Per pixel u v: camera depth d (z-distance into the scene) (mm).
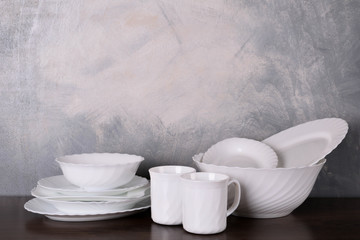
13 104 1329
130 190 1127
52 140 1338
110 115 1335
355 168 1353
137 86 1329
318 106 1335
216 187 981
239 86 1331
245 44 1323
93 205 1060
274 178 1034
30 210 1097
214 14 1316
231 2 1315
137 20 1316
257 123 1338
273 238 987
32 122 1333
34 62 1320
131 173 1116
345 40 1328
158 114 1335
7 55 1318
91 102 1331
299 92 1334
